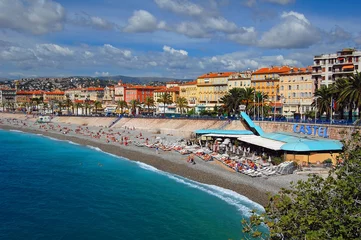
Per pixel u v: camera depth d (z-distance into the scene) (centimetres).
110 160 9569
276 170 6519
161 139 11662
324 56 13038
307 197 2638
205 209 5356
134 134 13850
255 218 2753
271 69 16338
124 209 5541
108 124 17612
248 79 16600
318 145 6912
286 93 14850
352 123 7519
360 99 7656
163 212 5344
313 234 2239
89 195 6306
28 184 7131
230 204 5494
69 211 5503
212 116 14550
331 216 2375
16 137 15588
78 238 4550
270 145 7750
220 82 17812
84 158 9981
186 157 8856
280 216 2697
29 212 5478
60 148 12050
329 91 9281
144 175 7669
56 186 6956
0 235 4628
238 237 4403
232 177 6681
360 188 2545
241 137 9406
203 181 6869
